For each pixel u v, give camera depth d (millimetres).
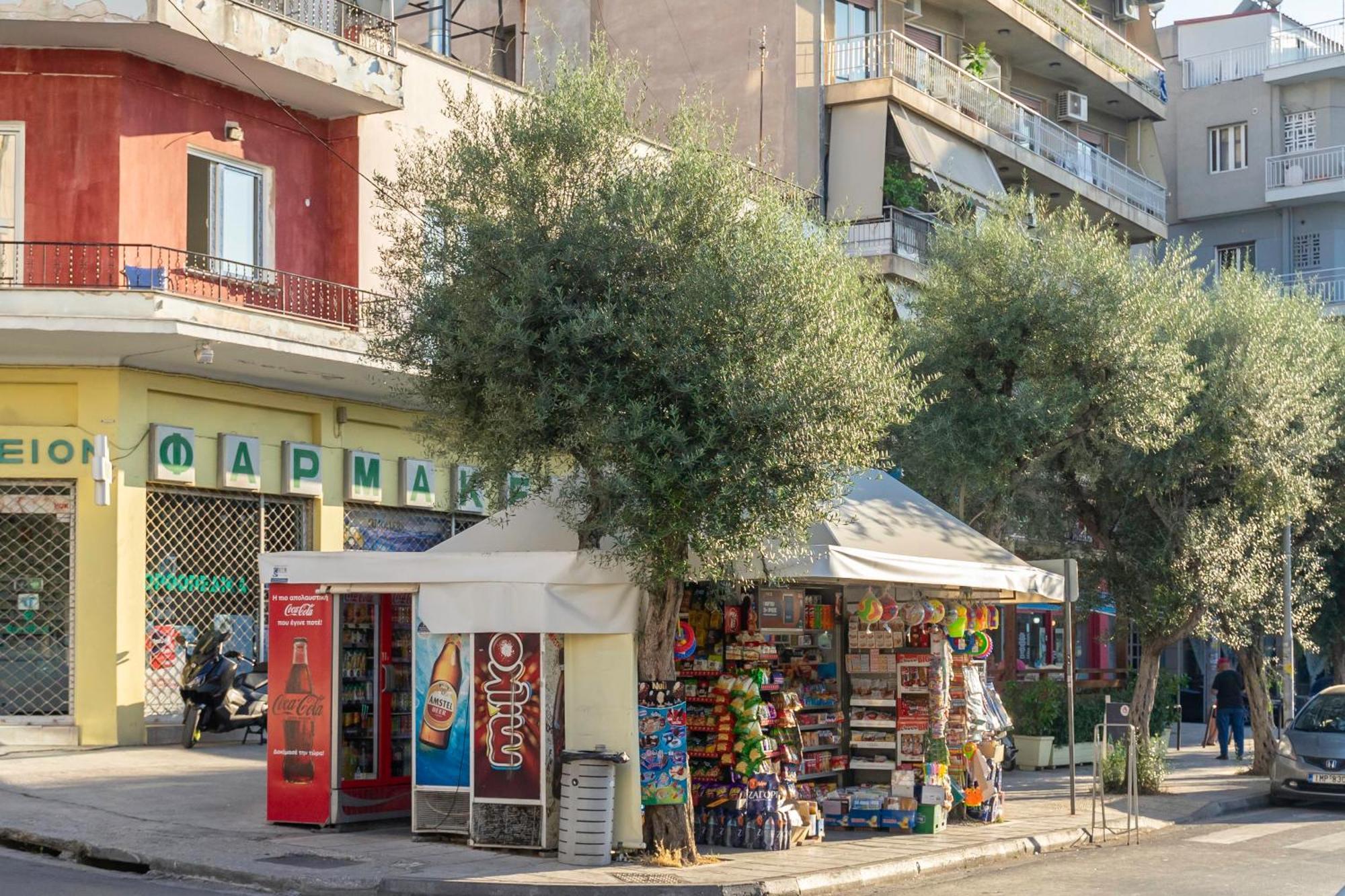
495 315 11586
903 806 14695
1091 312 17641
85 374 18438
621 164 12648
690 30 31641
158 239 18859
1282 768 19703
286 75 19500
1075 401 17516
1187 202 45688
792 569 12406
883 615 14703
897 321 19250
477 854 12094
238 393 20078
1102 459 19234
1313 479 21328
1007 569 14992
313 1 20766
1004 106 33500
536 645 12312
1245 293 20109
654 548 11617
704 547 11383
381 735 13625
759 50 30969
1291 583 23375
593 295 11719
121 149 18422
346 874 11062
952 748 15703
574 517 12703
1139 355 17578
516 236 11766
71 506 18438
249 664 19312
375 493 22000
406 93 21812
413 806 12797
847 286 12484
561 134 12414
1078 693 24125
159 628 18984
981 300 18094
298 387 20891
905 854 13055
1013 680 25578
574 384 11359
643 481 11227
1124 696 26031
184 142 19219
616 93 12711
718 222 12070
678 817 12219
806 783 15047
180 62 18984
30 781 14828
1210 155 45594
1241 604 20156
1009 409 17688
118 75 18453
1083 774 22219
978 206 31219
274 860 11531
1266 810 19422
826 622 15188
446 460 23328
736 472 11133
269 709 13297
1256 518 20000
